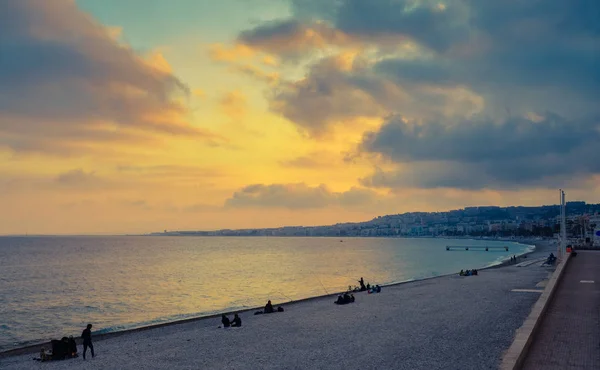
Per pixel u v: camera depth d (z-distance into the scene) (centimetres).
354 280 9650
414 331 3356
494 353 2583
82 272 12181
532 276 7262
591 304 2961
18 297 7388
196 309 6006
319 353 2869
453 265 14175
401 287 6706
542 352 1911
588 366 1734
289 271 12112
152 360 2939
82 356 3148
